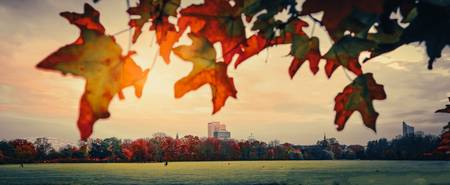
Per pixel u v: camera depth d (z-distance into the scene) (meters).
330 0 1.34
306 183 65.88
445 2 1.54
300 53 1.71
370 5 1.34
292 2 1.66
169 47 1.46
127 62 1.21
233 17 1.57
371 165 147.62
